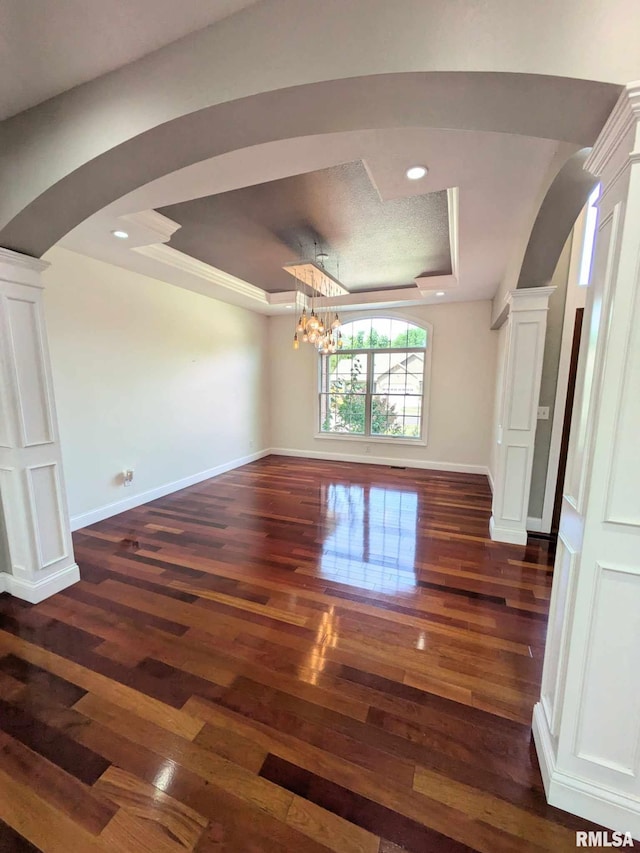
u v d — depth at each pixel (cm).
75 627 220
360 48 120
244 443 629
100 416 383
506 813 126
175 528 366
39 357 238
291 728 156
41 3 126
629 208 103
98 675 185
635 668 117
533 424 318
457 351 569
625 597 116
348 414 657
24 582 246
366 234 327
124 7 128
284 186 247
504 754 145
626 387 109
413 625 222
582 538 120
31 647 204
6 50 145
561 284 329
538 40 106
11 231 204
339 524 376
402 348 604
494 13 109
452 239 323
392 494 471
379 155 198
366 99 131
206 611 235
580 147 158
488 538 344
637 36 99
